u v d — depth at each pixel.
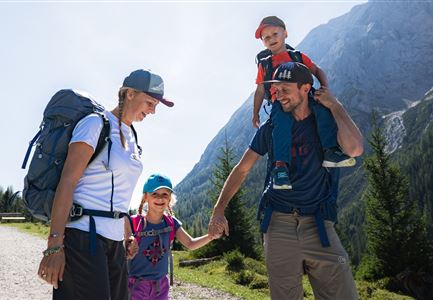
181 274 15.53
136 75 2.88
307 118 3.14
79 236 2.48
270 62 4.81
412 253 20.72
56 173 2.46
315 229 3.11
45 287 10.30
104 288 2.48
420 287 18.80
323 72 4.71
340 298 3.07
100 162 2.62
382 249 21.44
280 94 3.12
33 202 2.44
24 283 10.73
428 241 21.22
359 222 99.88
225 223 3.53
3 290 9.66
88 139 2.49
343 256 3.07
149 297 3.96
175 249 29.34
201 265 20.16
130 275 3.96
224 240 22.69
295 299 3.13
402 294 18.30
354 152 2.93
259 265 18.25
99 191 2.61
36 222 43.16
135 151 2.94
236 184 3.53
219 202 3.57
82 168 2.47
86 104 2.61
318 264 3.10
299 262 3.13
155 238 4.05
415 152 133.62
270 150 3.28
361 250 69.56
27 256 16.81
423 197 107.62
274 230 3.20
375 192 23.34
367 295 16.84
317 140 3.10
